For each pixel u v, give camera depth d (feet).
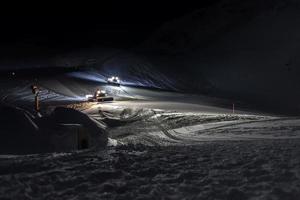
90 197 21.16
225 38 286.25
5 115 63.16
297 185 21.40
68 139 55.16
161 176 25.71
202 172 26.22
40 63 290.35
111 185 23.30
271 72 225.35
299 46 248.52
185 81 223.30
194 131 86.38
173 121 102.58
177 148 41.32
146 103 144.46
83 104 140.36
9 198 21.21
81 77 216.74
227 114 116.16
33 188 23.45
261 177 23.71
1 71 243.19
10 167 29.96
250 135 73.15
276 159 29.60
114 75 230.07
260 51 253.85
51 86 184.03
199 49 284.61
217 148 40.34
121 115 116.37
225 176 24.71
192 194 21.08
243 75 226.79
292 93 196.34
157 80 223.51
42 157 35.70
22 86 181.98
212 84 217.97
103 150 40.06
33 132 57.62
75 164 30.66
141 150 39.29
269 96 191.11
